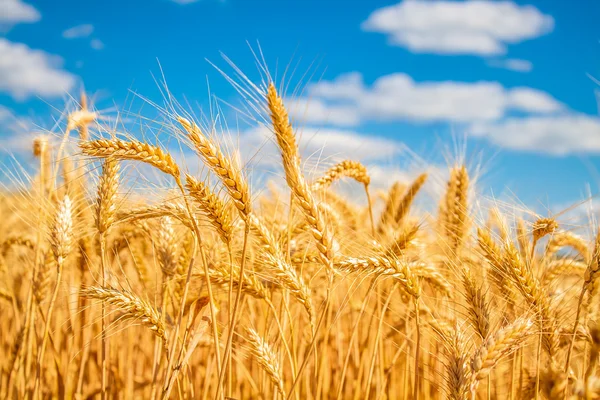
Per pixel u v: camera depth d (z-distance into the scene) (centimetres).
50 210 89
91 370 100
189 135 70
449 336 73
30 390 93
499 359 68
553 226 79
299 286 75
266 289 79
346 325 109
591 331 63
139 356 107
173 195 77
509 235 78
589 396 58
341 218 101
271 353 76
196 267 82
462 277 77
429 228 95
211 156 69
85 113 89
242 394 98
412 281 75
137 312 74
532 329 70
